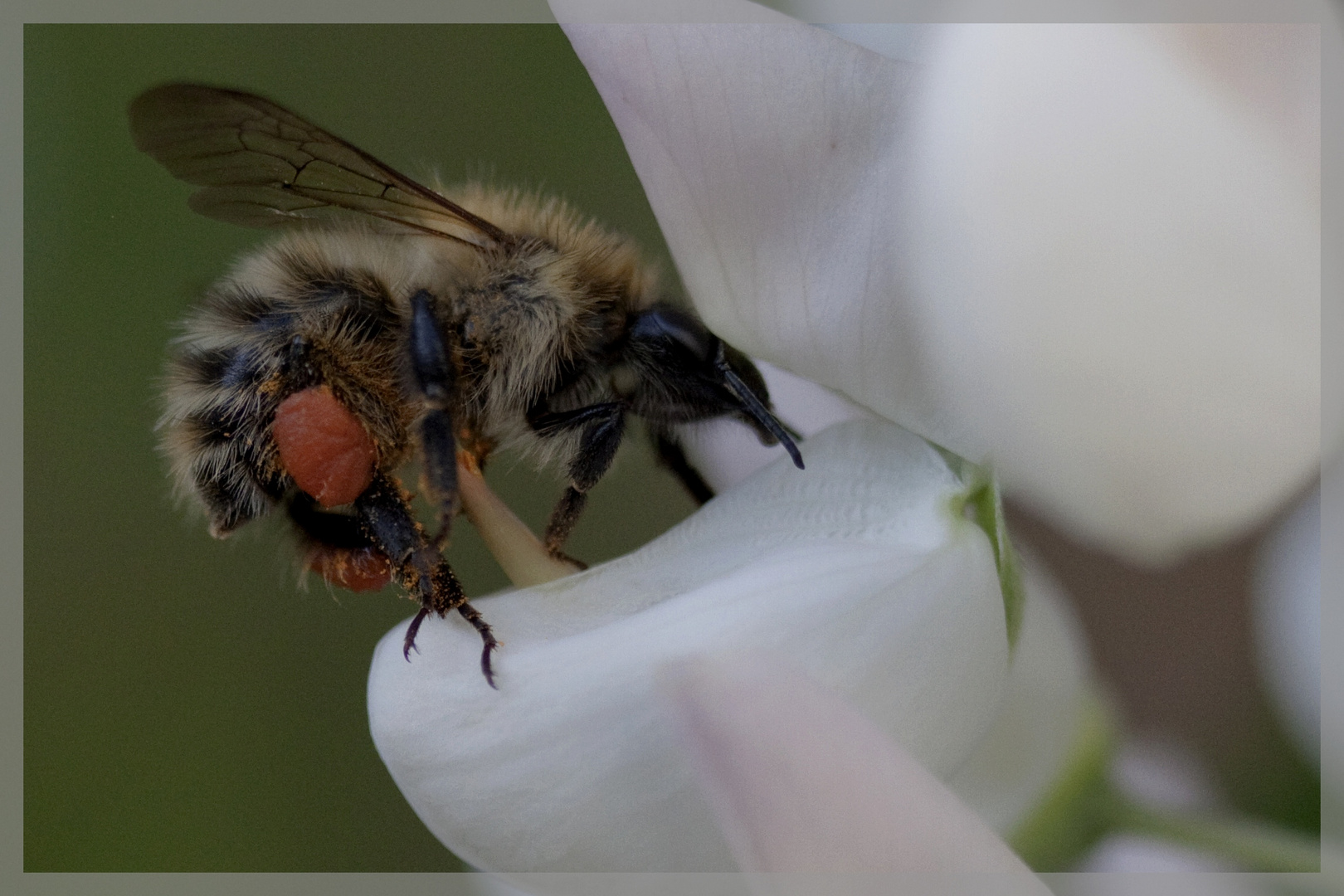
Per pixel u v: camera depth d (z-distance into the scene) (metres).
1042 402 0.10
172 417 0.12
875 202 0.11
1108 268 0.10
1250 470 0.10
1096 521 0.11
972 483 0.11
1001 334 0.10
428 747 0.11
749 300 0.11
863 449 0.11
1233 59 0.10
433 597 0.11
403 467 0.12
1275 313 0.10
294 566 0.12
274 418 0.12
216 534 0.12
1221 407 0.10
